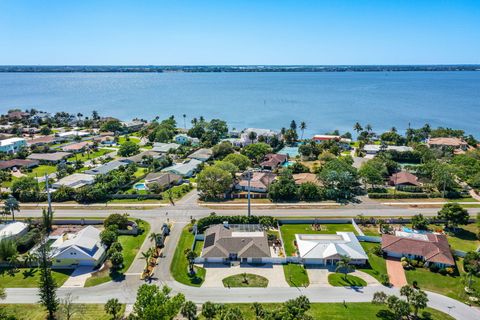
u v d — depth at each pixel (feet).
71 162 499.51
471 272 229.04
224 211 337.11
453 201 361.71
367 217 320.29
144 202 359.05
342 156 511.40
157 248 268.00
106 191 369.71
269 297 213.66
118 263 239.30
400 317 190.60
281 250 267.18
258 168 475.31
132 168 449.48
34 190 367.25
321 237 274.36
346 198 369.91
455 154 522.47
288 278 233.35
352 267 246.06
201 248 271.28
